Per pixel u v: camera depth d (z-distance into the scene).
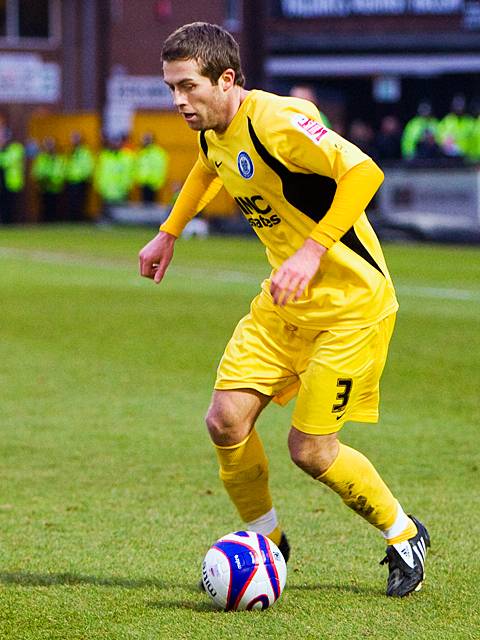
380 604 11.88
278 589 11.64
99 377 26.53
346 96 109.69
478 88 108.62
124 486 17.17
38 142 95.50
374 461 18.69
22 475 17.83
